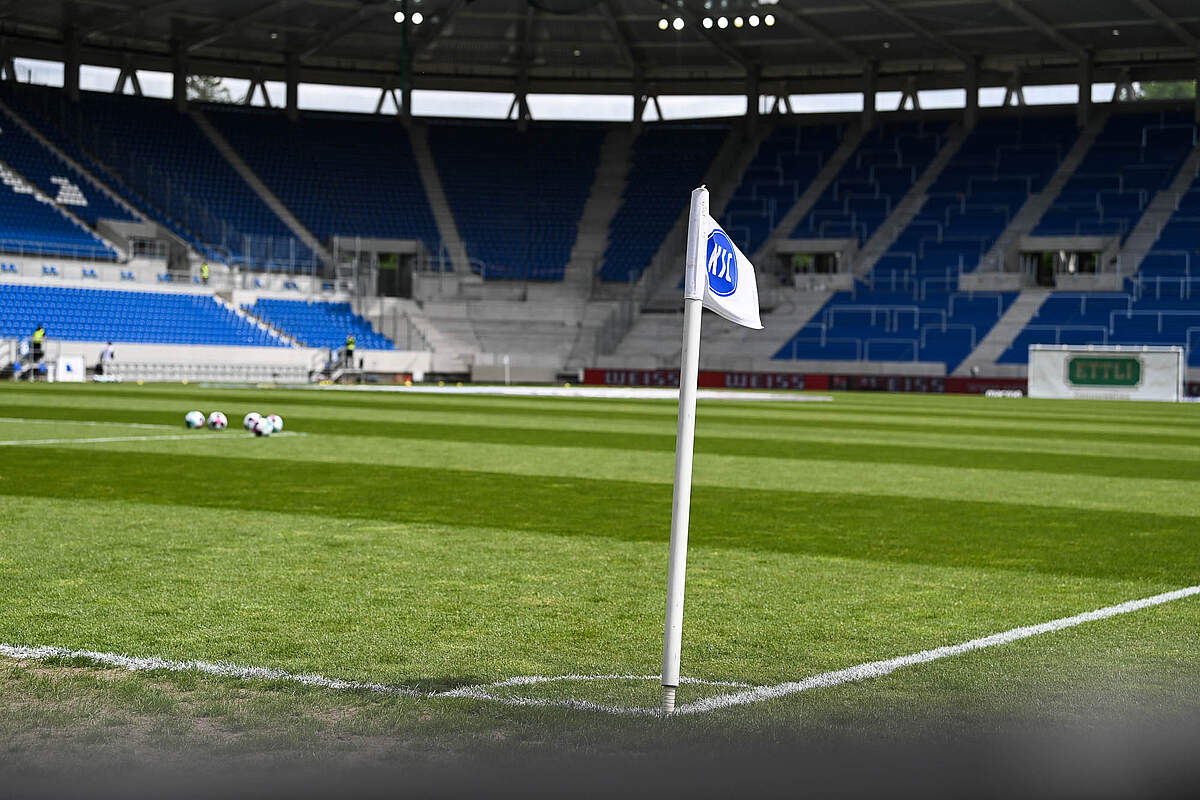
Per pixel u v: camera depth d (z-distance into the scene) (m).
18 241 44.09
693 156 60.34
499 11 52.06
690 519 9.57
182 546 7.79
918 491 11.86
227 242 51.53
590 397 36.00
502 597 6.36
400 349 51.56
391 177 58.53
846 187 57.47
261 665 4.93
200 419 18.53
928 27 51.94
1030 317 50.59
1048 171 55.44
